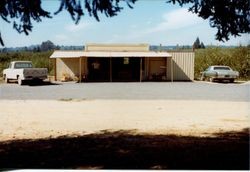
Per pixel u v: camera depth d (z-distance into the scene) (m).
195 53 41.38
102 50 37.97
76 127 11.38
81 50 37.66
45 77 29.52
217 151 8.02
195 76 40.69
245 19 8.13
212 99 19.09
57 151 8.21
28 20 7.04
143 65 37.50
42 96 20.58
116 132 10.51
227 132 10.39
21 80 28.94
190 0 8.25
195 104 17.05
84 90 24.39
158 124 11.82
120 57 37.28
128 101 18.20
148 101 18.19
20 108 15.80
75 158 7.59
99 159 7.46
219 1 8.05
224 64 39.22
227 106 16.34
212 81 34.50
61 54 35.59
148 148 8.40
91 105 16.78
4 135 10.17
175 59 37.31
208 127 11.21
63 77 35.72
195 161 7.23
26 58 45.56
